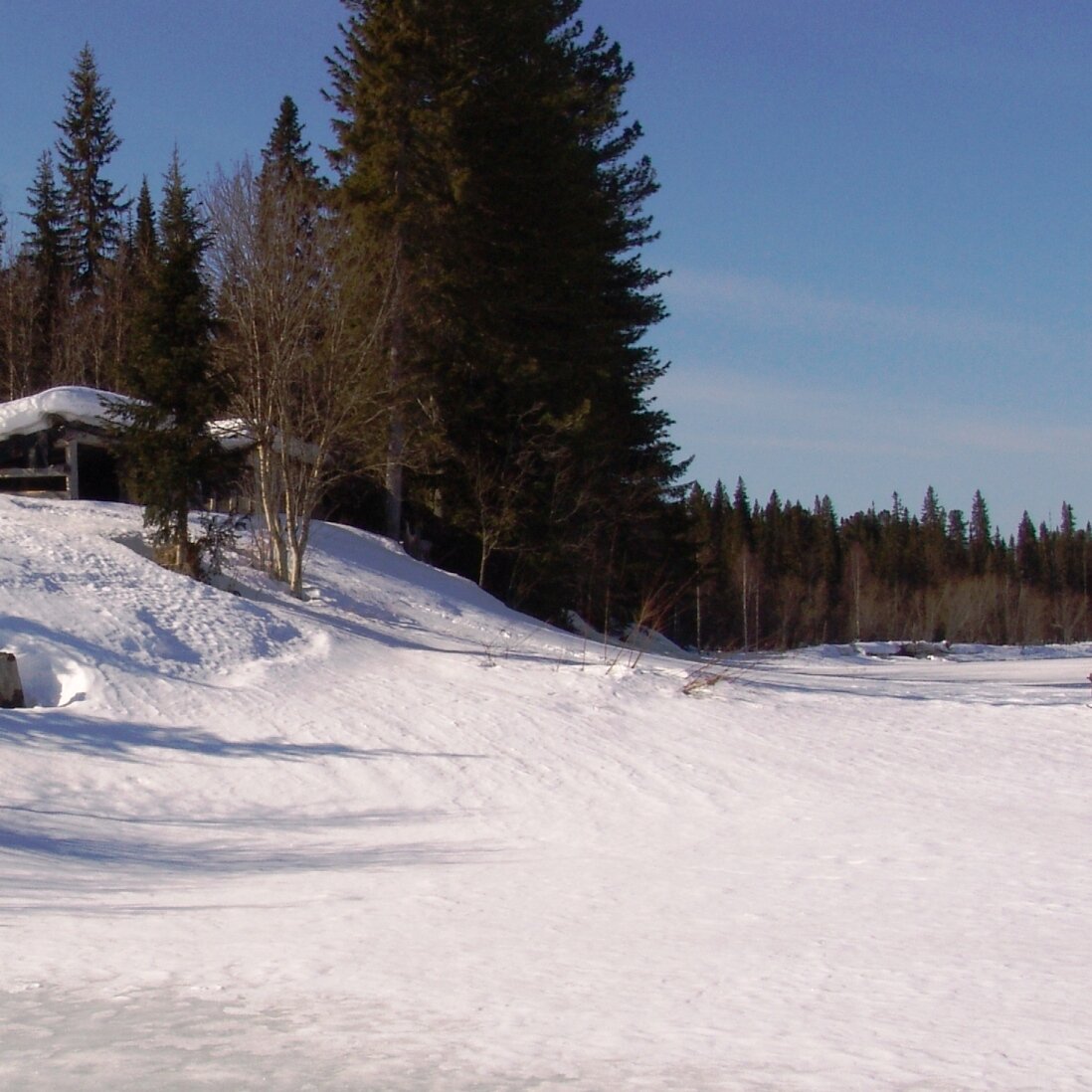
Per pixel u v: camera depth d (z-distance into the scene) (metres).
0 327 52.09
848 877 9.92
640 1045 5.31
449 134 35.03
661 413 47.16
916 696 23.47
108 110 66.56
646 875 10.32
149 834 12.80
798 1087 4.71
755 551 98.81
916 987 6.39
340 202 34.97
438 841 12.66
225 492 26.64
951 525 136.62
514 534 38.06
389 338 33.66
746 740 17.78
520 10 36.47
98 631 20.20
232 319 27.59
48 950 7.38
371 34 35.34
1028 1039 5.38
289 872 11.01
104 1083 4.76
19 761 14.93
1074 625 115.75
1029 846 11.16
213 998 6.19
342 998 6.20
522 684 20.62
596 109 46.47
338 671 20.78
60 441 31.23
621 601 45.12
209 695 18.72
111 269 53.34
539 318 38.03
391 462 32.59
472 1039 5.40
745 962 7.02
